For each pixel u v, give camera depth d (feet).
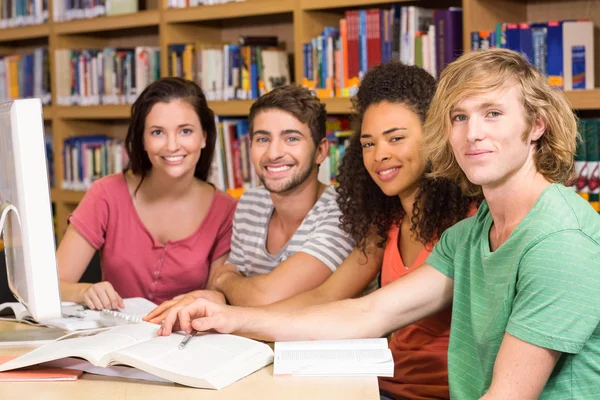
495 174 4.36
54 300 5.00
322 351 4.77
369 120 6.05
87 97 12.71
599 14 9.35
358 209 6.43
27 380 4.50
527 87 4.33
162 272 7.72
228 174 10.94
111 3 12.25
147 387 4.35
